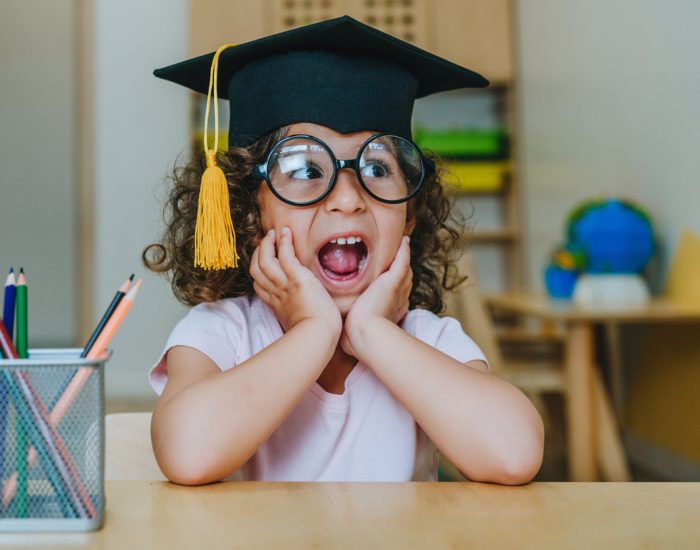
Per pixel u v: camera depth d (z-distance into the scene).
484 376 0.73
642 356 2.59
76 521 0.45
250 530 0.45
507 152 4.29
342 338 0.86
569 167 3.40
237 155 0.86
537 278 3.92
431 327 0.97
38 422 0.45
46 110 4.24
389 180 0.85
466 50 4.22
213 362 0.84
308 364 0.73
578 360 2.10
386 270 0.87
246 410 0.66
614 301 2.27
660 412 2.46
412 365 0.74
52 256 4.24
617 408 2.79
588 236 2.42
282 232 0.83
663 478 2.38
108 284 4.27
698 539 0.44
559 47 3.49
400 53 0.85
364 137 0.85
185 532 0.45
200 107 4.29
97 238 4.27
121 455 0.82
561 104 3.49
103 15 4.30
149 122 4.32
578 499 0.52
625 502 0.51
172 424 0.64
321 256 0.91
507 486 0.55
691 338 2.25
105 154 4.29
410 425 0.90
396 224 0.86
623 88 2.75
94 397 0.46
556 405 2.85
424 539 0.43
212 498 0.52
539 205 3.88
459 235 1.34
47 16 4.23
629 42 2.68
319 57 0.82
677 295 2.37
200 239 0.73
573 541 0.43
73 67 4.26
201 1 4.04
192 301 1.01
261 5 4.05
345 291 0.85
